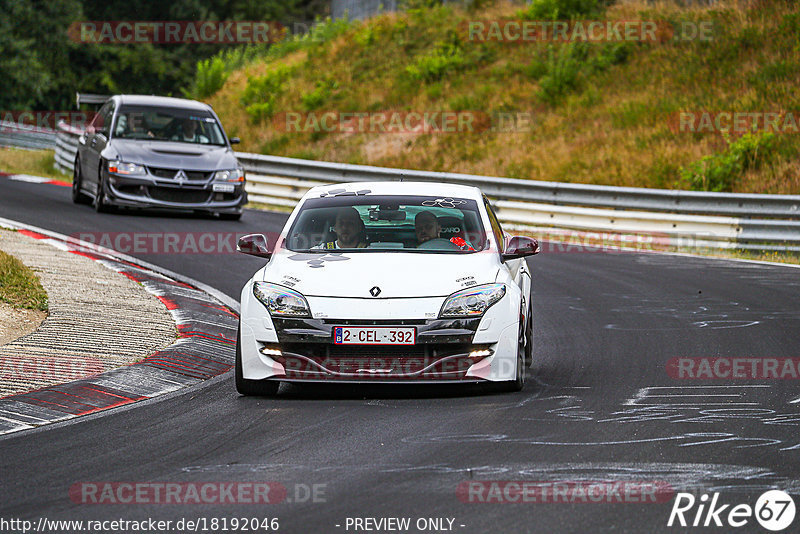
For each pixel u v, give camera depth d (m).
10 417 25.73
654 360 33.50
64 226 60.81
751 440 23.27
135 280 45.41
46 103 190.00
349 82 130.62
